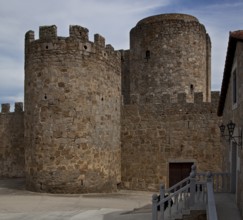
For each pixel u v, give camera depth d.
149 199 21.39
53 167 21.59
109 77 24.55
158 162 25.55
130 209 17.52
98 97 23.20
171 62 30.30
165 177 25.31
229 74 16.28
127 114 26.50
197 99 25.11
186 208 13.45
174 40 30.34
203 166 24.70
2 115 31.66
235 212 13.16
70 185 21.61
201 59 31.42
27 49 23.22
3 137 31.48
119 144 26.20
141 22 31.66
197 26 31.08
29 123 22.80
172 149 25.31
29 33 23.00
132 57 32.06
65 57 22.03
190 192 13.60
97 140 22.89
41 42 22.33
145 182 25.75
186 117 25.19
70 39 22.16
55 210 16.84
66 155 21.69
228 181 16.77
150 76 30.78
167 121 25.56
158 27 30.61
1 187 24.31
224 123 18.92
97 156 22.78
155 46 30.66
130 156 26.25
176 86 30.12
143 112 26.12
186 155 25.06
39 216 15.58
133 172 26.11
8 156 31.14
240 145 12.84
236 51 13.98
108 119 24.22
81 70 22.31
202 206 13.32
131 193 24.11
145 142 25.94
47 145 21.77
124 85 33.53
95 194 22.09
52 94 21.92
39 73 22.28
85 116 22.28
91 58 22.78
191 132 25.06
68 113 21.88
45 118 21.92
